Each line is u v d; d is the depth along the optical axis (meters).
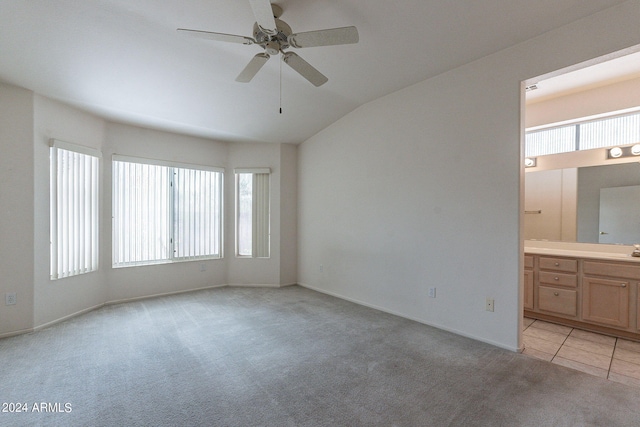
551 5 2.12
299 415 1.77
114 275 3.94
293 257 5.15
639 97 3.22
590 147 3.65
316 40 2.01
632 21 2.02
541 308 3.40
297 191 5.18
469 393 1.99
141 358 2.45
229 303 4.02
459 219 2.96
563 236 3.81
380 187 3.74
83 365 2.32
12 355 2.47
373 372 2.26
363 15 2.32
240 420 1.72
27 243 2.94
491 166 2.72
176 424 1.68
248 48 2.78
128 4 2.22
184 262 4.56
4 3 2.14
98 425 1.66
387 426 1.68
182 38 2.62
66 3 2.20
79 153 3.47
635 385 2.10
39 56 2.60
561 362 2.42
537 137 4.07
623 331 2.91
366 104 3.92
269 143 5.02
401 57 2.87
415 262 3.35
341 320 3.37
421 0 2.15
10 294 2.86
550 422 1.71
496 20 2.31
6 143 2.85
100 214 3.79
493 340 2.72
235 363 2.39
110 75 2.95
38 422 1.68
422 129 3.29
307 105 3.91
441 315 3.11
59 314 3.25
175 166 4.45
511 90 2.60
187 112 3.76
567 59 2.29
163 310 3.69
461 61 2.88
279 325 3.22
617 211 3.42
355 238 4.09
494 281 2.71
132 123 3.99
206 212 4.79
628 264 2.85
